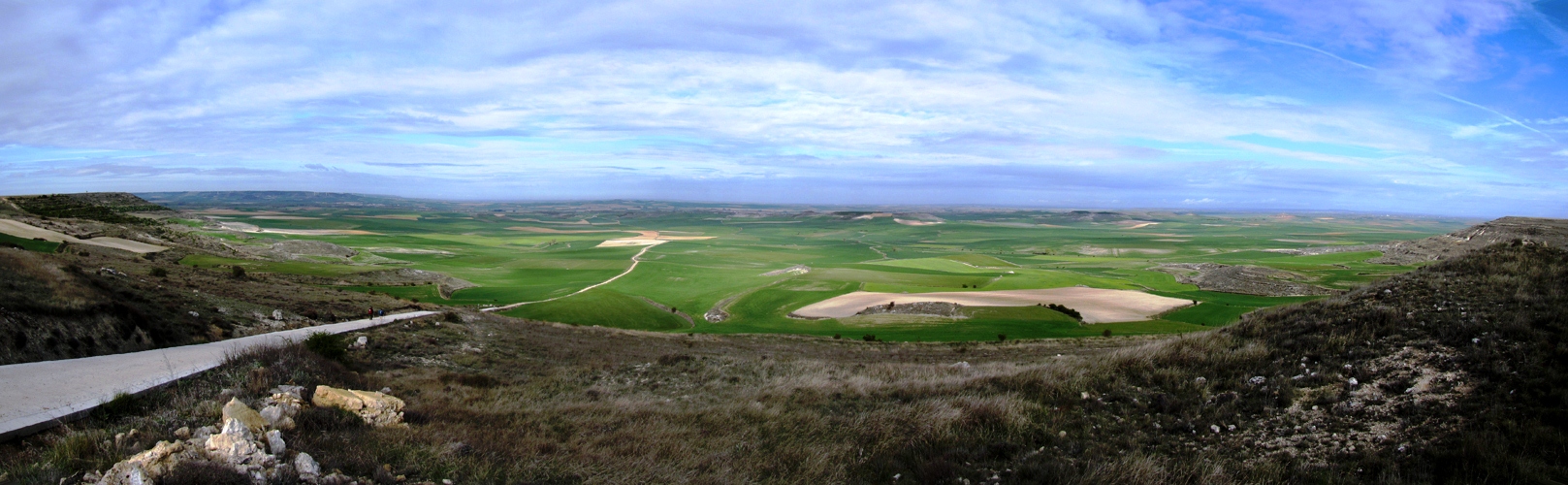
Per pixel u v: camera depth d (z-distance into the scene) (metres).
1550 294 15.78
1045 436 12.80
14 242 70.00
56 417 11.48
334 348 21.23
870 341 49.75
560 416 16.08
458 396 19.09
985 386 17.42
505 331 40.62
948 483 10.65
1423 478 9.62
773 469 11.81
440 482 9.97
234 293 41.34
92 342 23.00
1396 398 12.39
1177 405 13.96
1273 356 16.02
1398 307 17.23
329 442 10.89
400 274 93.00
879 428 13.80
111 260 60.25
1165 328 60.38
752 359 31.84
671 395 22.12
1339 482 9.91
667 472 11.46
